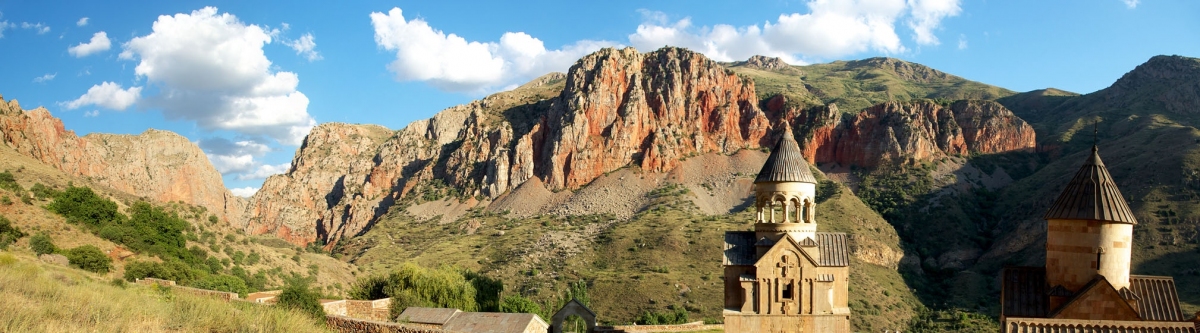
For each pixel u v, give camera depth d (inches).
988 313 5610.2
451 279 3735.2
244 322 1648.6
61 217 3681.1
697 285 5915.4
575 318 3080.7
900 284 6609.3
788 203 2311.8
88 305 1542.8
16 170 4921.3
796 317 2213.3
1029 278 1795.0
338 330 1982.0
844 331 2206.0
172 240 4057.6
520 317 2519.7
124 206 4613.7
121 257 3543.3
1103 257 1673.2
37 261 2642.7
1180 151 6894.7
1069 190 1752.0
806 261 2226.9
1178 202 5964.6
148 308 1621.6
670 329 3302.2
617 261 7135.8
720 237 7303.2
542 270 7081.7
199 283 3137.3
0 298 1459.2
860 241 7298.2
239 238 5108.3
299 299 2340.1
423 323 2576.3
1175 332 1525.6
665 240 7357.3
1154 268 5162.4
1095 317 1644.9
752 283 2241.6
